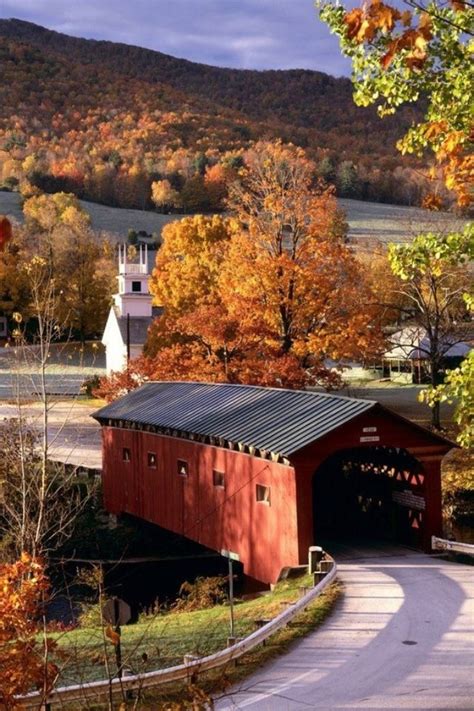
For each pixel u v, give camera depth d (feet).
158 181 542.98
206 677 50.72
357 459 97.04
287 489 80.07
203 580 88.22
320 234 130.21
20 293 299.99
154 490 105.81
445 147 42.14
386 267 158.30
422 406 176.55
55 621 73.72
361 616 62.23
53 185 561.02
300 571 76.84
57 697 45.03
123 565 102.27
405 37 21.40
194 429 94.79
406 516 87.97
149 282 211.20
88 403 193.16
